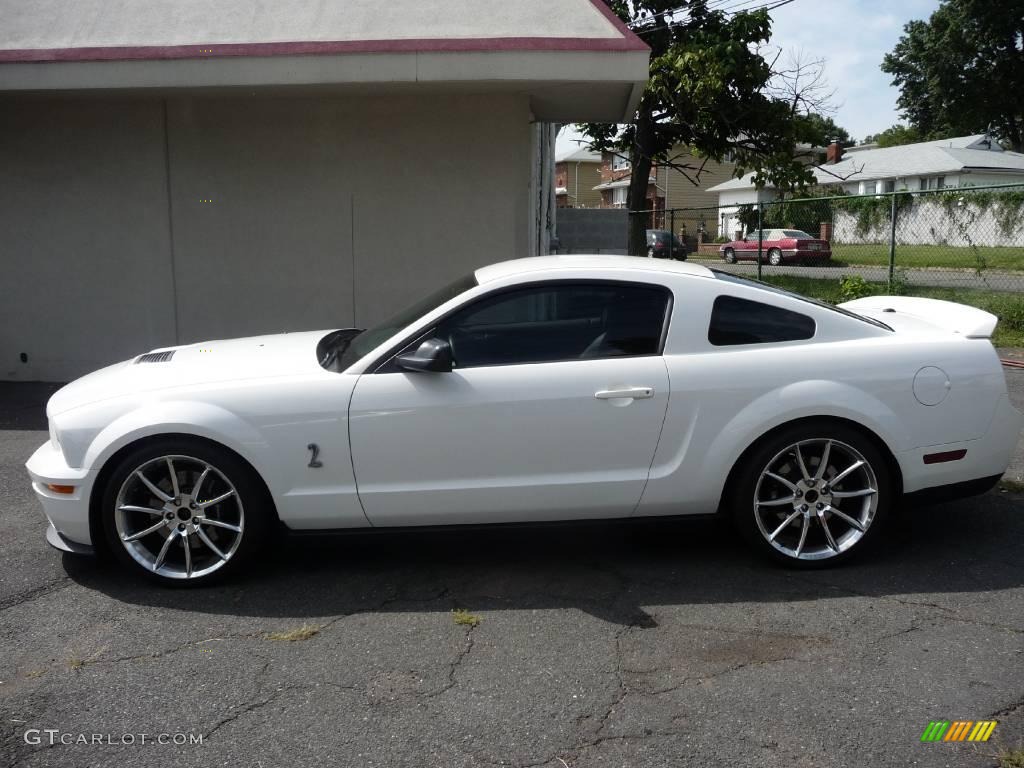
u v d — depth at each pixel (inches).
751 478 161.0
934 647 136.8
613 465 159.6
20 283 349.1
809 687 125.7
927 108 2135.8
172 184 340.5
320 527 161.2
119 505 157.3
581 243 824.3
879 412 159.0
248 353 178.5
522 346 161.0
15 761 110.7
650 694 124.5
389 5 309.3
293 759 110.7
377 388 156.9
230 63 292.2
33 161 341.7
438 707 122.0
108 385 166.2
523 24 301.0
